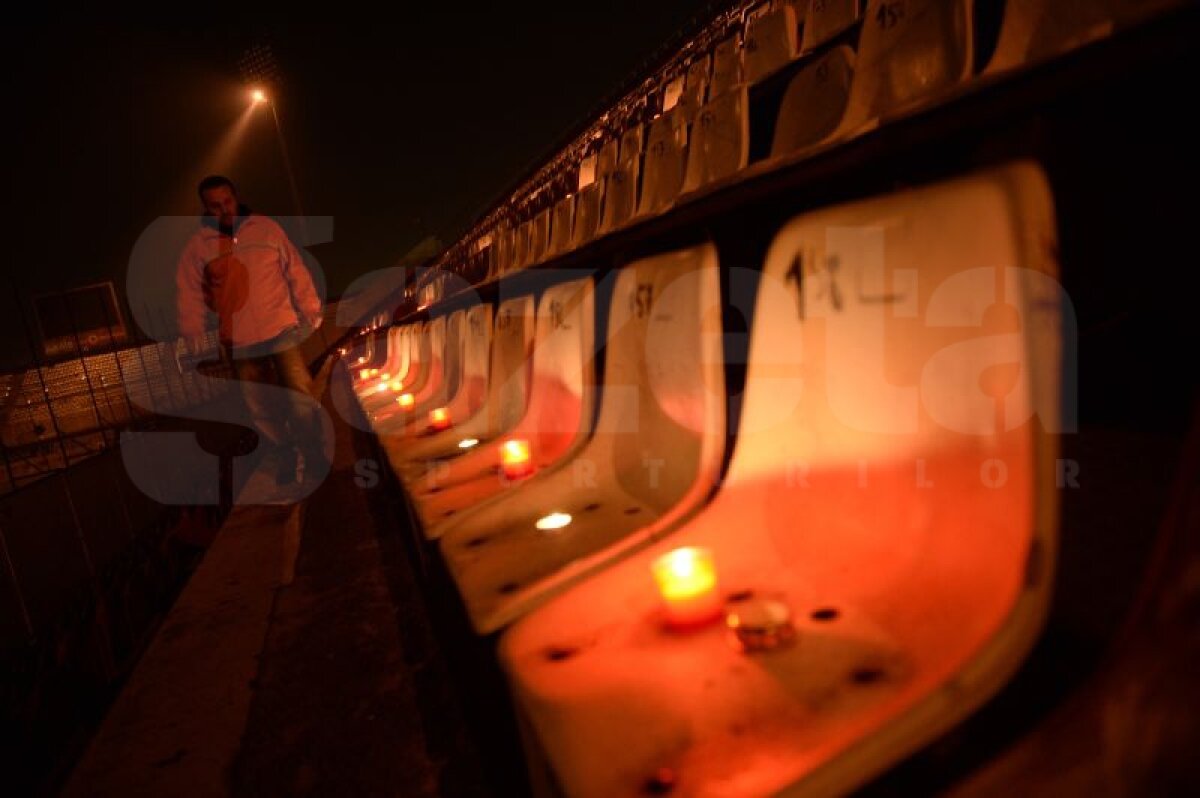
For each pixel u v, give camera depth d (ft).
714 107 11.60
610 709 2.83
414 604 8.30
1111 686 1.85
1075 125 3.92
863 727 2.31
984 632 2.48
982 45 7.89
